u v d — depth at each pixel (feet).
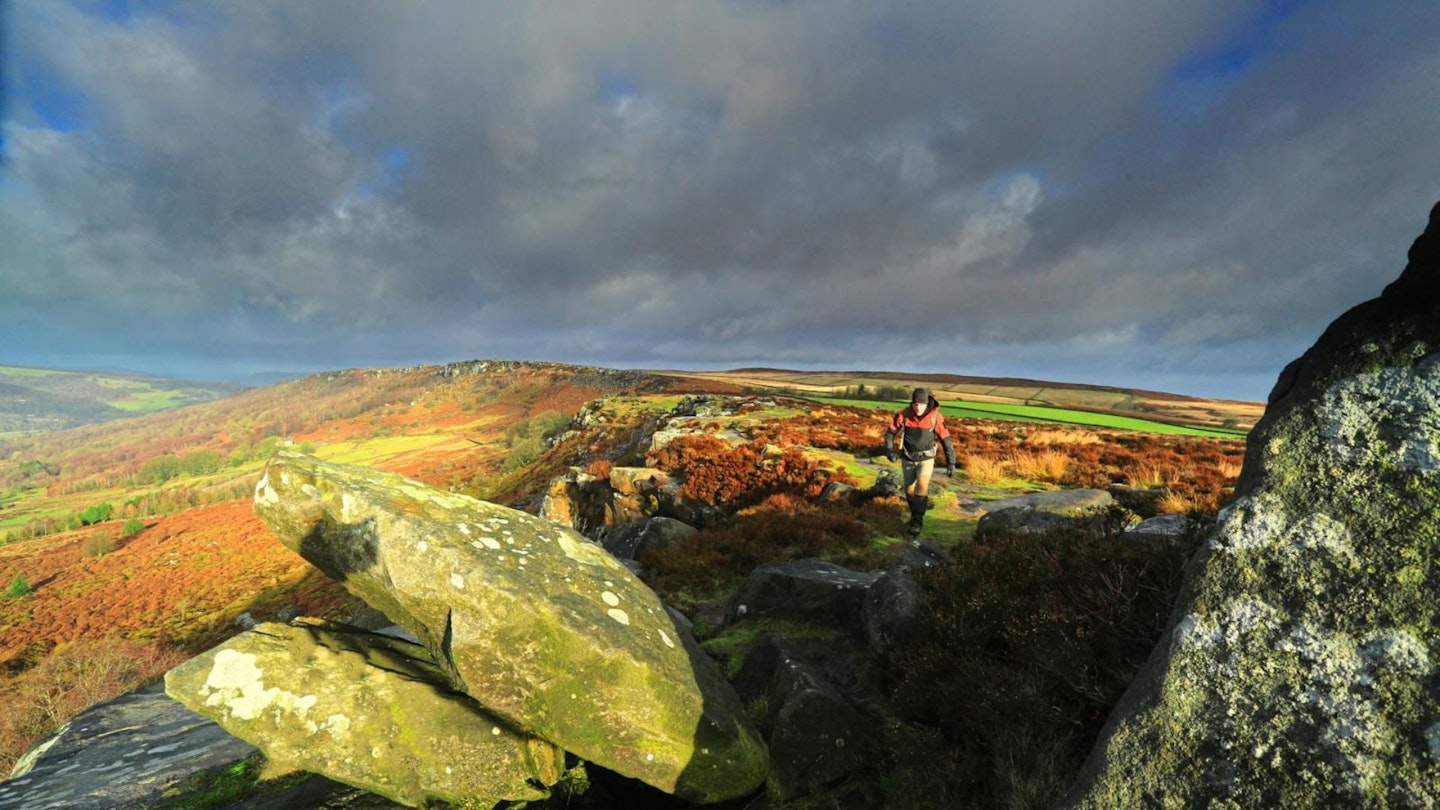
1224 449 59.47
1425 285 7.64
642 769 12.05
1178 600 7.60
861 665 15.58
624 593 15.08
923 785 10.80
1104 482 45.85
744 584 22.45
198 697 12.48
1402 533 6.26
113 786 12.73
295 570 324.39
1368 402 7.33
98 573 379.76
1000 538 18.93
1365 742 5.36
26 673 201.05
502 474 424.87
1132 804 6.10
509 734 12.94
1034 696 10.89
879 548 30.71
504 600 12.42
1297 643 6.19
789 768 12.09
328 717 12.51
